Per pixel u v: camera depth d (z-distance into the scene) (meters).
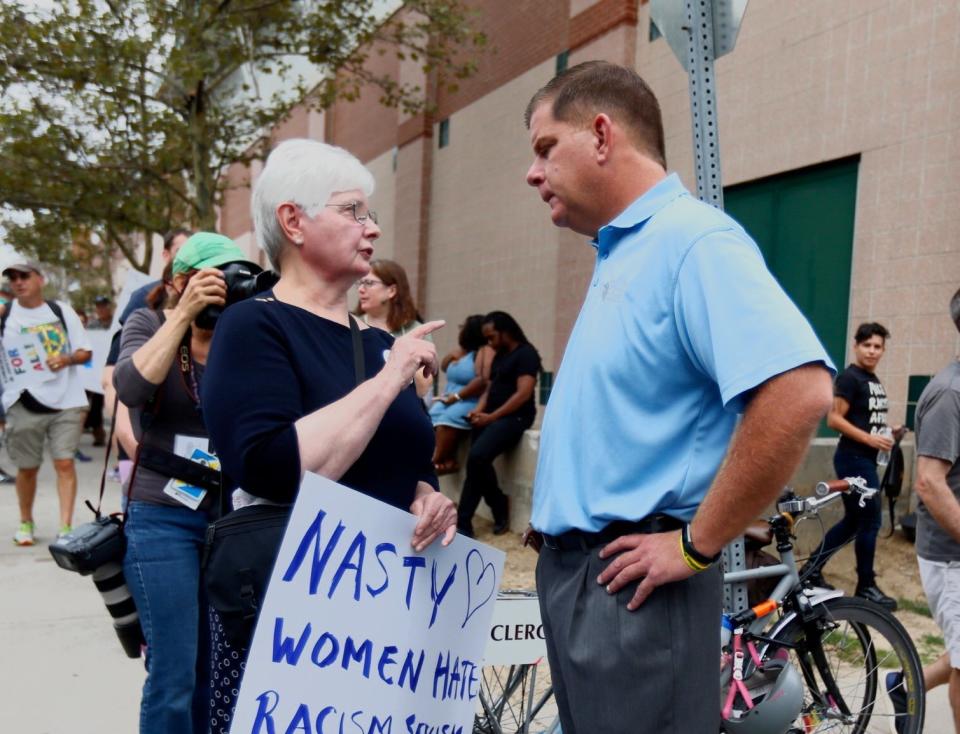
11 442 5.72
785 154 7.29
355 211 1.77
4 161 9.30
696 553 1.53
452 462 6.94
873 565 4.93
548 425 1.82
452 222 12.70
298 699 1.60
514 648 2.44
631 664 1.62
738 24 2.65
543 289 10.42
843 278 6.85
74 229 11.48
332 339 1.77
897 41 6.34
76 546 2.35
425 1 10.00
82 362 5.82
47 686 3.61
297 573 1.58
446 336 12.73
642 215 1.70
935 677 3.18
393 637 1.75
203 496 2.43
